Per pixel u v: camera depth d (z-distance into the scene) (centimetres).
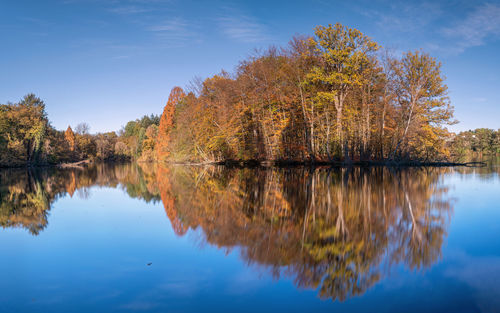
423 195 1171
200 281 446
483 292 391
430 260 504
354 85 3078
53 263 543
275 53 3444
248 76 3522
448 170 2456
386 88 3192
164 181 2197
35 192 1670
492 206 952
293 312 351
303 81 3175
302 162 3331
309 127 3356
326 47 3019
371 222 765
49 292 423
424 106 3103
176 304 377
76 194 1564
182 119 4556
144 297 400
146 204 1200
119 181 2311
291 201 1076
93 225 846
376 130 3284
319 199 1104
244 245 605
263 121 3459
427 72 3011
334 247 578
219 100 3956
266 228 724
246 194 1283
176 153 5234
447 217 810
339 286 417
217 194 1340
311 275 457
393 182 1591
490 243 590
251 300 383
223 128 3819
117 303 387
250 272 473
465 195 1167
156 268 502
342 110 3225
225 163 4294
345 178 1808
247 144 3900
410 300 374
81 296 409
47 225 859
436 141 3238
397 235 650
